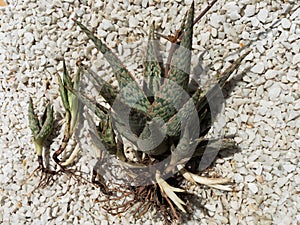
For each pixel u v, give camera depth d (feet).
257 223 1.21
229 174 1.24
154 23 1.29
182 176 1.26
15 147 1.39
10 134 1.40
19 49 1.42
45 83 1.39
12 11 1.44
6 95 1.44
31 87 1.41
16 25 1.43
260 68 1.26
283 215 1.20
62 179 1.33
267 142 1.23
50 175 1.32
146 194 1.22
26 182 1.36
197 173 1.26
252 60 1.28
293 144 1.22
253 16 1.29
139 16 1.36
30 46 1.40
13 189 1.36
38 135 1.29
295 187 1.21
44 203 1.33
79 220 1.31
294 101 1.24
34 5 1.42
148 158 1.24
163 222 1.26
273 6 1.29
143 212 1.23
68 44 1.38
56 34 1.40
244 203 1.22
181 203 1.18
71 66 1.38
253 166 1.23
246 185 1.23
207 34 1.31
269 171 1.22
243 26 1.29
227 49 1.30
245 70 1.28
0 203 1.38
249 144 1.24
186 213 1.24
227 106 1.27
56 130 1.36
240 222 1.22
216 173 1.25
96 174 1.29
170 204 1.17
